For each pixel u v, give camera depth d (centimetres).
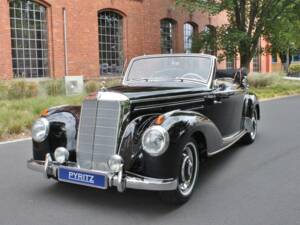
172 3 2439
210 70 621
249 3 2341
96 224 423
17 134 943
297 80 2961
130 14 2212
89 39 1989
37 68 1808
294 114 1314
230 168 638
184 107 543
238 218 438
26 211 459
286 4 2333
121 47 2198
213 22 2861
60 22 1861
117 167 441
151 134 436
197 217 441
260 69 3534
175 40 2562
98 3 2025
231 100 692
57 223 425
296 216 441
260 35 2394
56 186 548
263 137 899
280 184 555
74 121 509
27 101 1282
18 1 1691
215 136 533
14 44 1712
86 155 474
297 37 2469
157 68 649
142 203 485
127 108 460
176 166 446
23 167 646
